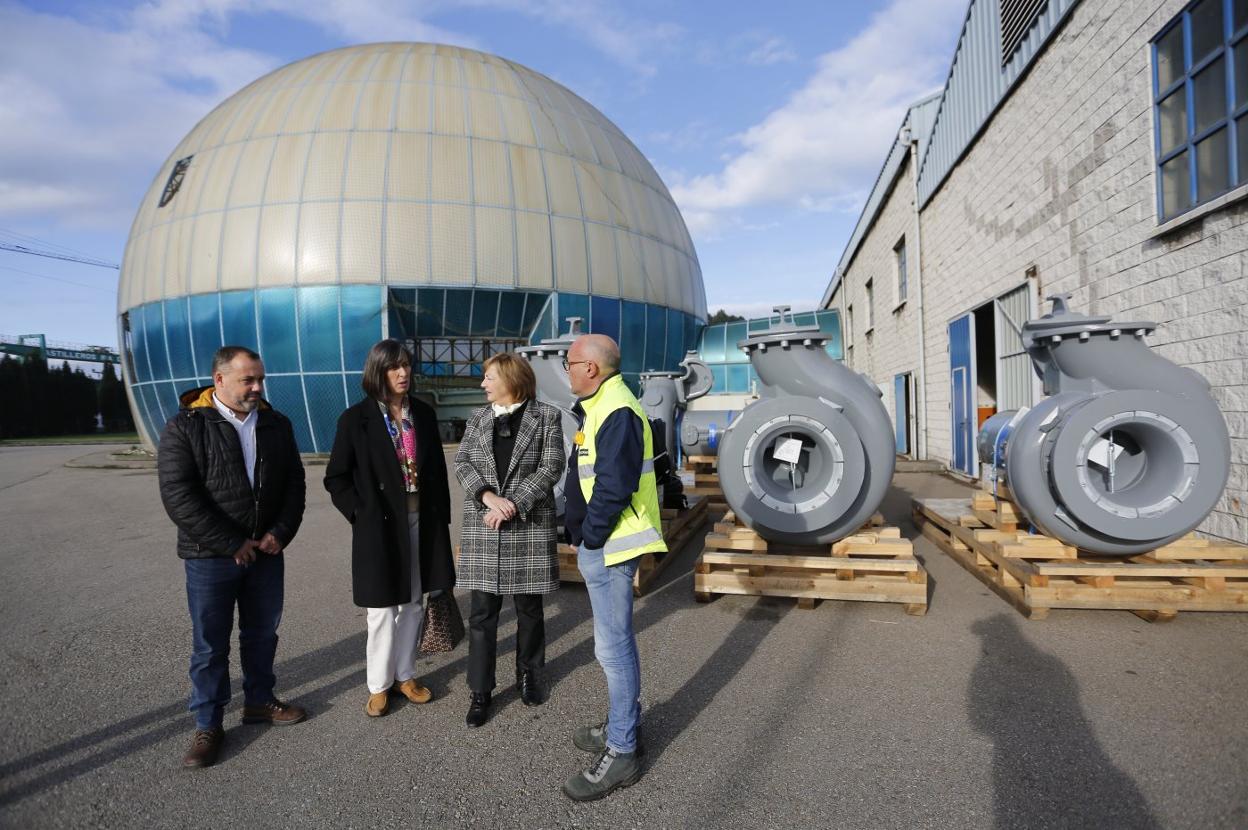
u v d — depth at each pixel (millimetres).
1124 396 4062
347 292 17438
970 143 9625
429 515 3312
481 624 3152
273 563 3121
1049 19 7238
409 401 3359
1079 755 2643
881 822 2281
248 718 3139
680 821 2336
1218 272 4875
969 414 10047
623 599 2611
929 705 3109
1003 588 4547
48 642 4297
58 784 2664
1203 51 5000
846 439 4480
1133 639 3801
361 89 19250
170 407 19531
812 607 4543
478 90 20281
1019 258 8141
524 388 3260
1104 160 6297
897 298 14789
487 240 18438
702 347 25312
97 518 9422
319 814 2434
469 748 2902
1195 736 2750
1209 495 4027
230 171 18312
